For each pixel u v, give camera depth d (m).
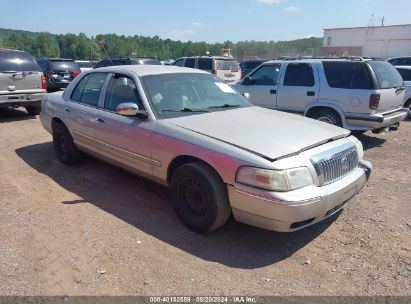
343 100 7.50
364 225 4.15
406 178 5.72
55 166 6.05
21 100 9.81
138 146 4.39
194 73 5.23
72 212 4.37
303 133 3.94
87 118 5.18
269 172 3.27
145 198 4.80
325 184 3.57
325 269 3.35
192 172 3.75
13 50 9.88
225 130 3.91
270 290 3.05
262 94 8.79
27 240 3.73
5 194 4.89
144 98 4.42
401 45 42.97
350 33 46.44
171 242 3.75
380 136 8.86
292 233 3.98
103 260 3.41
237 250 3.64
